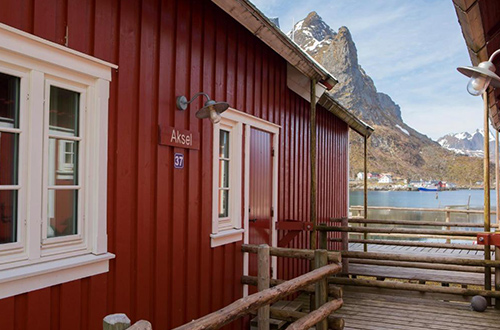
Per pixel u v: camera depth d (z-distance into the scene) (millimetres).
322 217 8141
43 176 2686
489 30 3336
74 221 2936
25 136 2592
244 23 4293
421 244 6703
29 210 2594
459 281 7031
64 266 2705
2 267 2434
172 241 3781
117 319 1657
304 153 6984
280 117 6020
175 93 3832
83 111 2969
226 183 4852
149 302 3502
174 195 3814
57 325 2705
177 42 3869
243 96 5000
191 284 4043
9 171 2549
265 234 5594
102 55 3045
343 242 7590
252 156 5250
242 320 4777
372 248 10367
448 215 12344
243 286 4969
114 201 3160
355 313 5637
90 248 2980
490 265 5871
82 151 2961
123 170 3238
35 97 2621
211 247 4371
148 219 3494
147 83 3490
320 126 8047
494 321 5328
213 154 4434
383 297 6395
